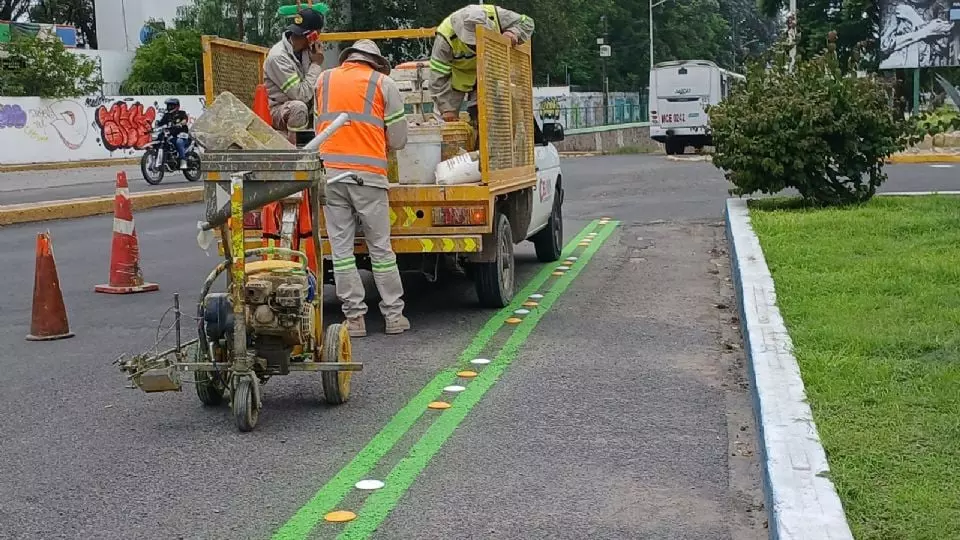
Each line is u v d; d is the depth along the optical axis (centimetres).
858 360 610
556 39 5122
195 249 1326
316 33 880
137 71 4581
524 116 981
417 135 853
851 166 1312
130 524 465
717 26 8638
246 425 587
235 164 596
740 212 1282
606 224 1508
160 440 580
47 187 2273
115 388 691
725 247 1253
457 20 942
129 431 598
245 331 588
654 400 638
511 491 495
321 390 679
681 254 1209
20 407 649
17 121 3059
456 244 836
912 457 461
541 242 1170
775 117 1279
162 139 2278
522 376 697
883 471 446
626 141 5453
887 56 3075
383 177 793
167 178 2497
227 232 626
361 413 624
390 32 1036
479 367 723
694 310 898
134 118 3491
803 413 517
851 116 1279
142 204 1873
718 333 812
